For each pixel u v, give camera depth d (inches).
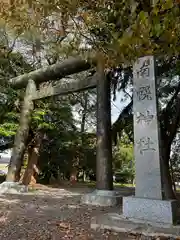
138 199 201.9
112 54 168.1
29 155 578.9
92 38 172.6
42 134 566.6
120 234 178.4
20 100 506.0
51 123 549.0
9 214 246.1
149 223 185.6
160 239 165.2
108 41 169.0
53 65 438.0
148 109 221.5
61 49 188.9
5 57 515.2
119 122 422.0
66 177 709.3
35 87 470.0
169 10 106.3
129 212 203.8
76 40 180.4
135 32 113.4
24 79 481.4
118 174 834.8
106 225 192.1
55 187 561.0
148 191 206.1
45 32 166.4
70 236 175.0
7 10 140.4
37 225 204.7
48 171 662.5
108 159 339.3
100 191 325.4
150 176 207.9
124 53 135.4
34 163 576.1
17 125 490.9
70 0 137.5
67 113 595.5
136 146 220.5
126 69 377.1
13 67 537.0
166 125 365.4
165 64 358.9
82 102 715.4
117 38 130.5
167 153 342.6
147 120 219.6
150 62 227.9
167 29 113.8
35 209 277.4
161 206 189.9
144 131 219.3
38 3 136.0
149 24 108.1
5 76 514.0
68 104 614.5
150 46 130.9
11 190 416.2
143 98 226.2
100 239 168.4
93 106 719.7
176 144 522.9
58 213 257.0
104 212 261.1
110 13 138.1
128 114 417.4
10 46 503.2
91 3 139.6
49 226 202.1
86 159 698.2
